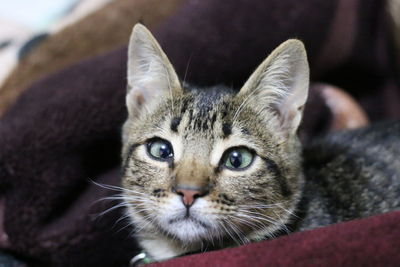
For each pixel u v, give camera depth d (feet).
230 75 1.29
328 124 1.48
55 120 1.16
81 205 1.18
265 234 1.07
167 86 1.12
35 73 1.36
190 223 1.02
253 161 1.05
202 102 1.08
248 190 1.03
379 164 1.20
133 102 1.13
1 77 1.37
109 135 1.21
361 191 1.16
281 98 1.09
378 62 1.61
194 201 1.00
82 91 1.19
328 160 1.21
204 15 1.28
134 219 1.12
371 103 1.65
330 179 1.17
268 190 1.04
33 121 1.16
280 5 1.31
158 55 1.11
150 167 1.05
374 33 1.60
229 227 1.03
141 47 1.11
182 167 1.02
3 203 1.18
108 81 1.20
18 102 1.23
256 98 1.08
